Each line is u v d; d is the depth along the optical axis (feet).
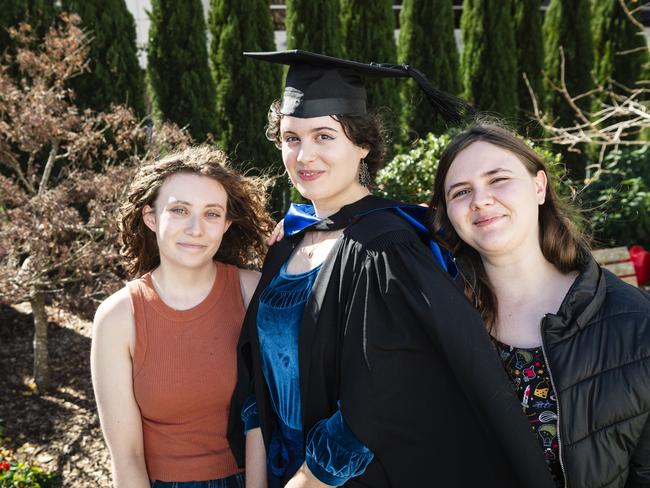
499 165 5.14
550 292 5.33
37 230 11.49
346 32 20.45
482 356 4.64
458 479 4.97
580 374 4.73
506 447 4.61
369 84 19.79
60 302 12.35
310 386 5.02
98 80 16.37
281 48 27.73
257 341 5.61
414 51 21.52
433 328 4.59
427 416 4.85
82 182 12.42
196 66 17.87
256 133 18.79
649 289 13.78
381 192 14.26
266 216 6.87
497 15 22.17
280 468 5.67
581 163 24.48
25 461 11.09
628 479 4.94
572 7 24.07
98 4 16.21
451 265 5.41
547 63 24.75
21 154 15.90
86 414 12.49
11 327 16.07
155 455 5.96
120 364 5.80
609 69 25.39
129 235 6.44
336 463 4.76
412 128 21.62
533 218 5.19
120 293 5.99
